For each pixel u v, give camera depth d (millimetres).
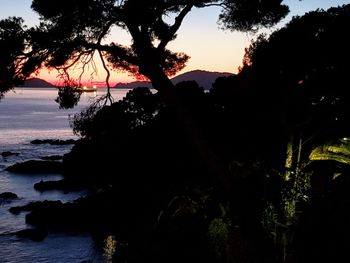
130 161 21500
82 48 12258
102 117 20500
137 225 19750
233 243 11664
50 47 11391
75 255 20875
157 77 12188
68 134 91312
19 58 11320
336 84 12016
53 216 25828
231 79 17062
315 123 13633
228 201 13047
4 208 29891
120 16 11492
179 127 19719
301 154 14352
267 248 11008
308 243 10383
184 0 12453
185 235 14422
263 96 12945
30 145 71312
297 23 12070
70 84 12695
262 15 13297
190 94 20969
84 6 11031
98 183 29531
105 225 23188
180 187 17156
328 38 11453
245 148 15938
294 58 11836
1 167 49000
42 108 184000
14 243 22609
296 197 11133
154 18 12062
